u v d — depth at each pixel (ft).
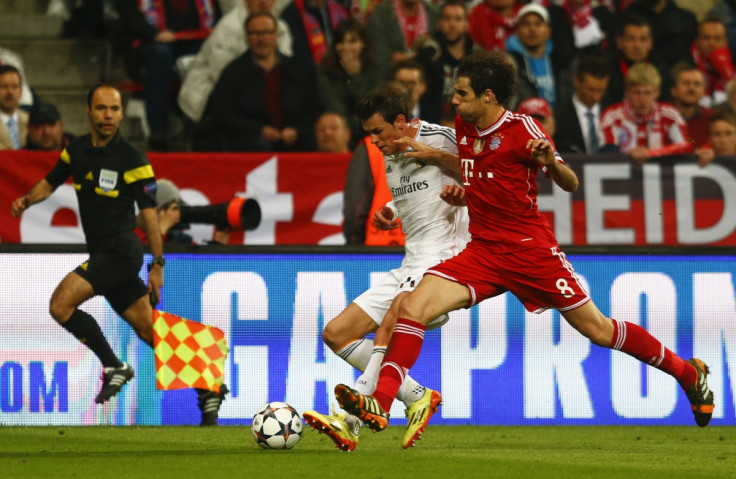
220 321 84.58
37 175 93.45
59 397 83.15
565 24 121.29
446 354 85.10
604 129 109.50
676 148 96.32
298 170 94.63
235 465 53.42
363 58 110.11
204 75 115.14
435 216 65.77
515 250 59.52
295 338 84.99
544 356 85.92
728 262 86.63
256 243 94.38
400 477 48.60
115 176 75.46
